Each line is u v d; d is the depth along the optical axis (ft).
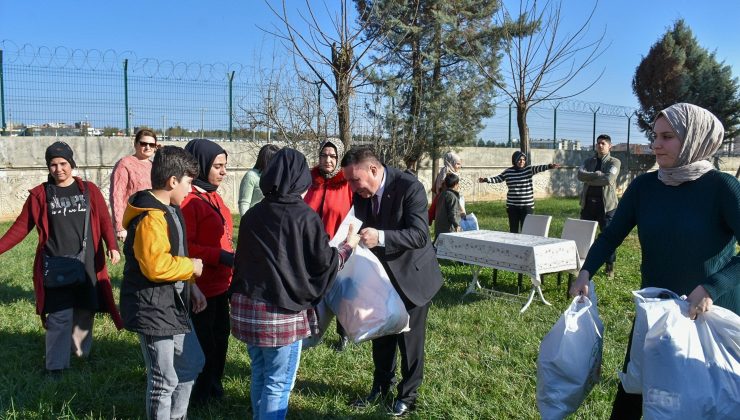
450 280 26.03
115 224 18.74
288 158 9.74
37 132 43.60
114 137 45.11
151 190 10.33
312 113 35.55
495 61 51.29
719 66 87.45
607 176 26.91
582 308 9.91
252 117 39.37
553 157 73.41
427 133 52.03
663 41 87.92
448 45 51.24
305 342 11.76
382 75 46.93
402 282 12.07
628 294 23.43
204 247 11.72
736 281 8.07
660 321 8.13
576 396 9.64
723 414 7.68
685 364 7.91
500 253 21.59
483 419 12.47
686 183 8.78
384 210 12.20
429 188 60.29
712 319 8.18
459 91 53.62
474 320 19.81
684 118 8.48
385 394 13.16
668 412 7.84
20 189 42.39
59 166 14.37
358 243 11.35
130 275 10.07
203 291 12.07
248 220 9.89
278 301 9.52
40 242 14.28
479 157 65.87
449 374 14.62
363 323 11.16
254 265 9.70
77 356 15.20
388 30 38.50
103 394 13.05
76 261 14.24
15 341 16.57
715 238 8.52
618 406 9.73
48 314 14.19
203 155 12.11
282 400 10.02
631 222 9.83
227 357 15.47
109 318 18.90
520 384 14.16
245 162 50.57
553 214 53.21
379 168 11.98
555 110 71.20
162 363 10.20
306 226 9.62
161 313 9.98
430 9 48.19
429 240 12.42
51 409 12.09
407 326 11.70
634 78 91.81
